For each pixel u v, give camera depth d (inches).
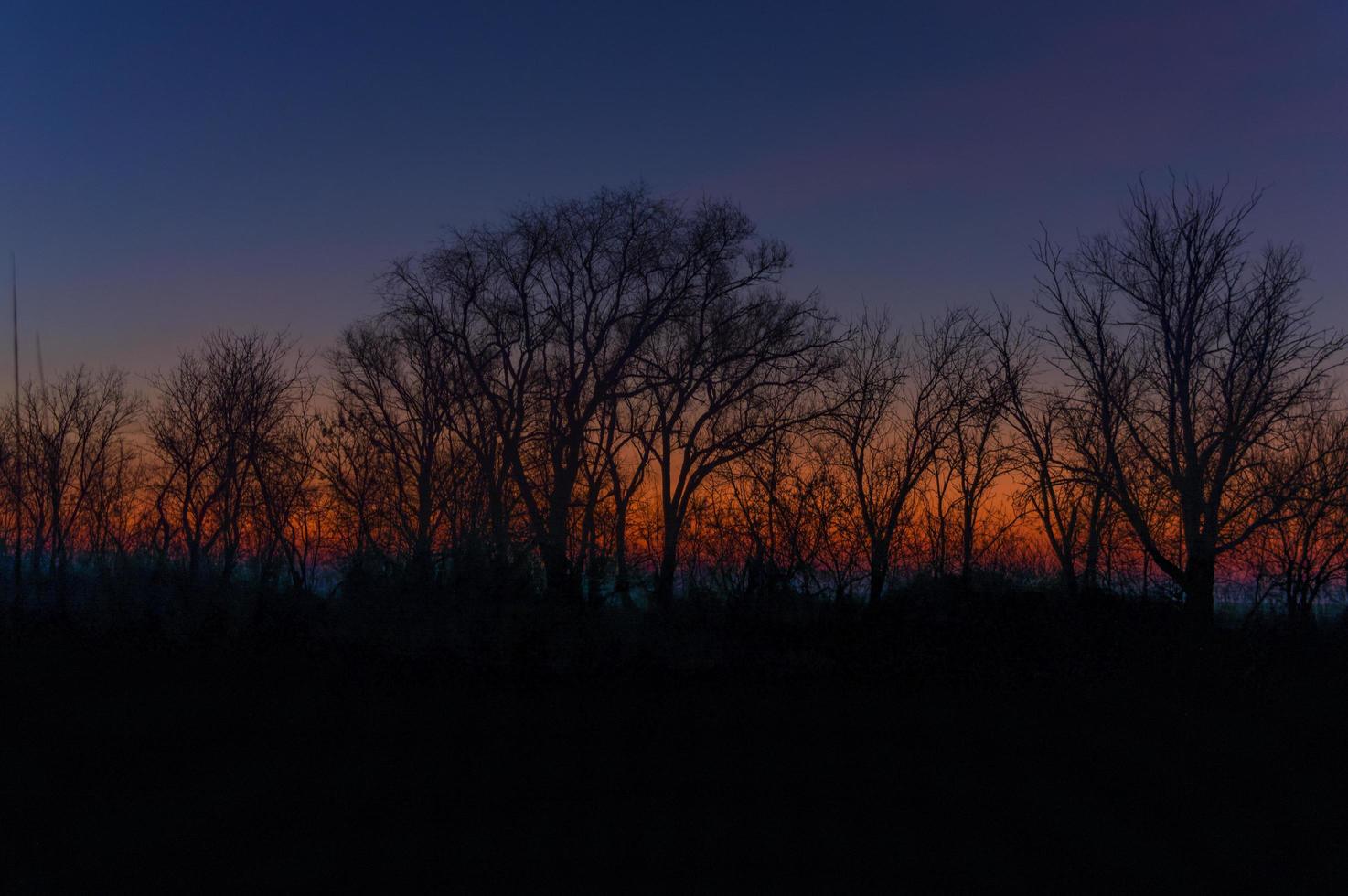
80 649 954.7
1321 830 590.6
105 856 551.8
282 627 983.0
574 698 819.4
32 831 582.2
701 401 1445.6
